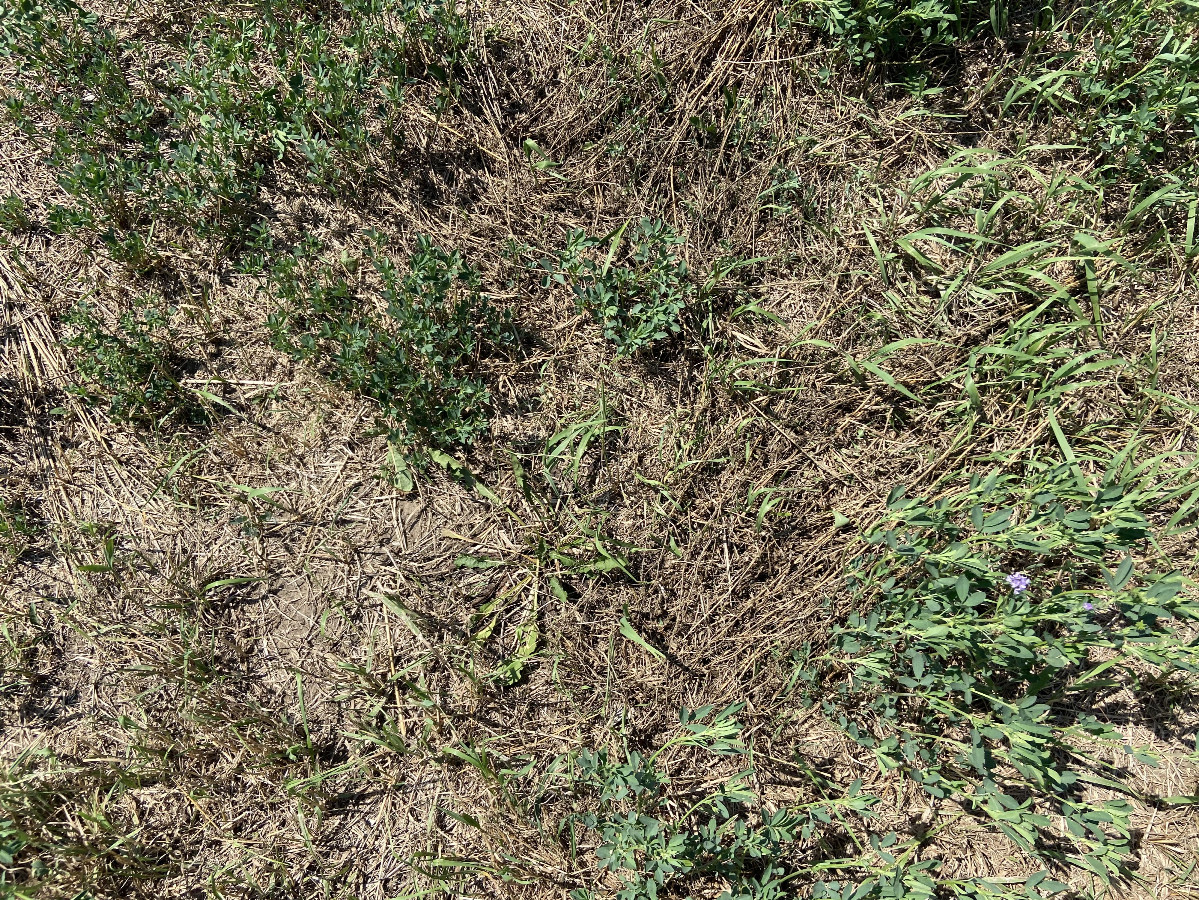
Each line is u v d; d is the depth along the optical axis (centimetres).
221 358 353
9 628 321
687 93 383
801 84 384
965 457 335
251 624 325
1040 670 297
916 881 254
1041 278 331
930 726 303
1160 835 296
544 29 391
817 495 337
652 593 326
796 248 366
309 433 345
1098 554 263
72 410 344
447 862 289
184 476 338
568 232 349
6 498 335
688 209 367
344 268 361
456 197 375
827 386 347
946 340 346
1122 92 352
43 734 311
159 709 313
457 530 335
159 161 353
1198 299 351
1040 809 299
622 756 303
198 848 299
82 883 284
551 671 318
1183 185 347
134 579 328
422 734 307
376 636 324
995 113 378
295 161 373
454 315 337
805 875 293
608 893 290
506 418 347
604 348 354
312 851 296
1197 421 336
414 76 385
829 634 313
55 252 366
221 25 387
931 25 372
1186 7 360
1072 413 339
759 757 308
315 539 334
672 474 335
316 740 312
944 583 258
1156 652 256
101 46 378
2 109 378
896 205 369
